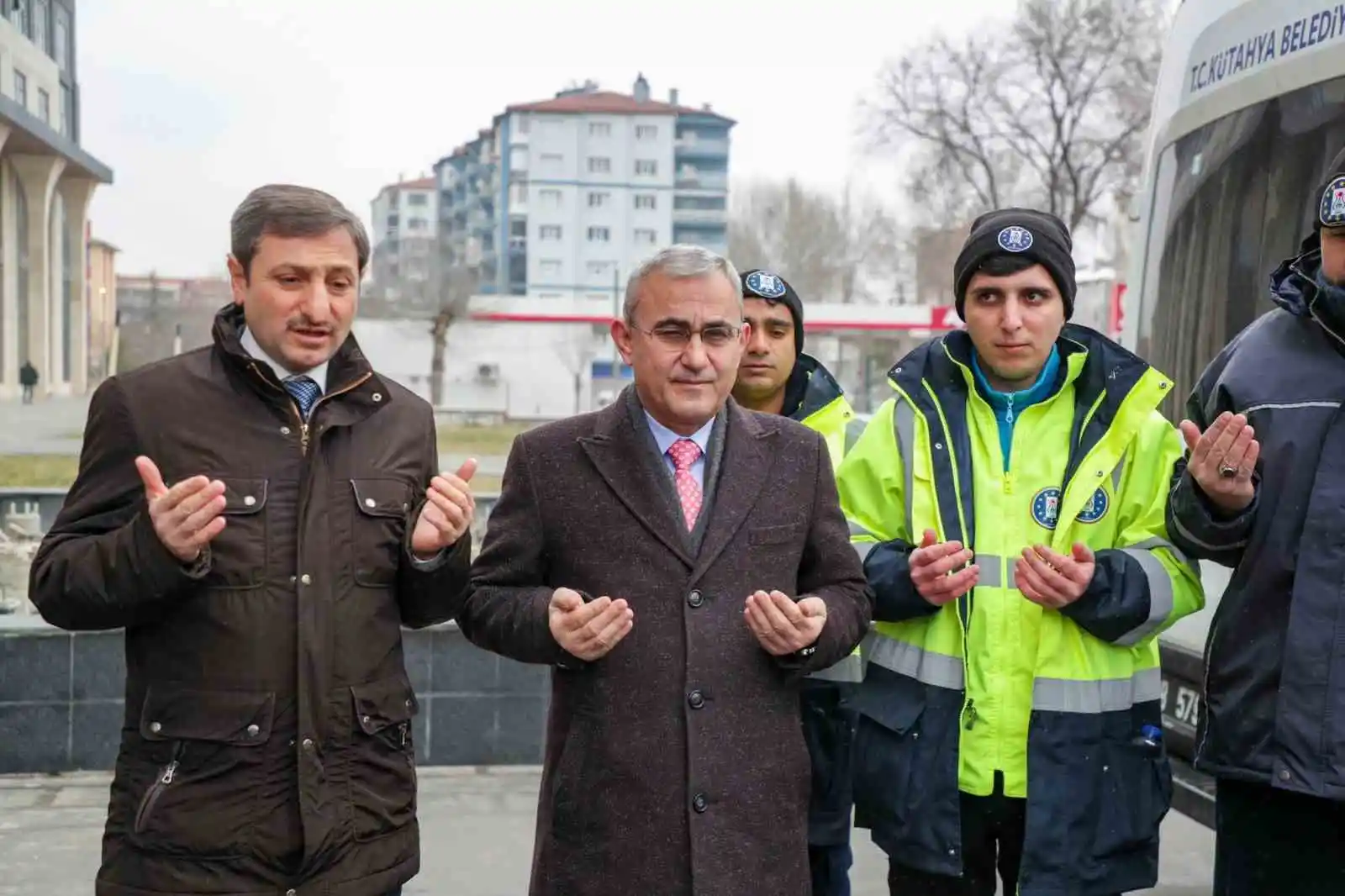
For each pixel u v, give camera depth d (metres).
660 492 2.52
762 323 3.48
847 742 3.31
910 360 2.96
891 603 2.74
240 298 2.39
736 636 2.47
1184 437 2.52
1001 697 2.72
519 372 39.34
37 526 8.67
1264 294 3.80
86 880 4.24
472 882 4.39
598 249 86.25
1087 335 2.86
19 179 35.53
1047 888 2.61
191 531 2.15
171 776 2.26
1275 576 2.51
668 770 2.42
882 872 4.64
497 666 5.56
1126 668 2.74
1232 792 2.65
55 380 38.12
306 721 2.29
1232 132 4.04
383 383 2.50
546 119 84.88
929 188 28.84
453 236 84.56
